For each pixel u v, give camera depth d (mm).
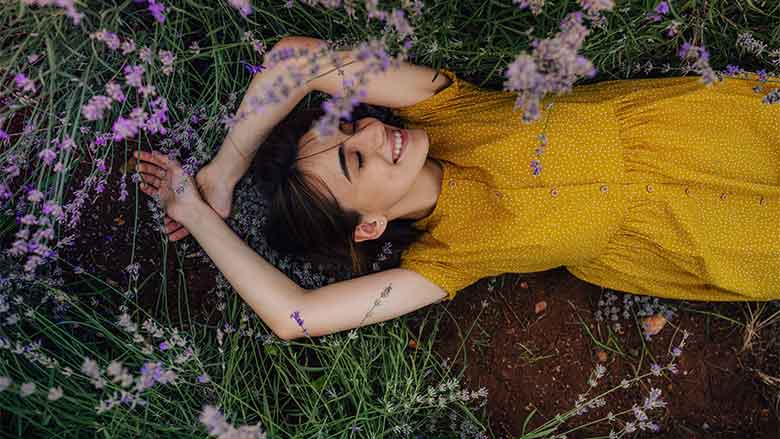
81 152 1691
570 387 1959
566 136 1643
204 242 1686
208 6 1643
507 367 1968
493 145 1658
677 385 1945
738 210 1676
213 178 1713
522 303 1988
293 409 1814
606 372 1960
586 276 1855
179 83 1740
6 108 1508
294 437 1567
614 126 1659
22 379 1526
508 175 1650
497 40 1684
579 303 1982
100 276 1822
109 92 1227
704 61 1294
